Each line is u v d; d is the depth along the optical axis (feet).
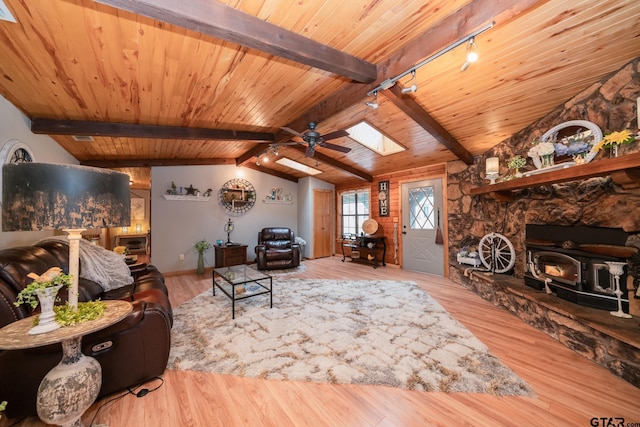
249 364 6.95
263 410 5.38
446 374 6.45
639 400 5.48
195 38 6.02
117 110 9.53
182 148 15.81
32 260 6.18
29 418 5.07
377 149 16.48
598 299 7.63
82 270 8.20
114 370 5.64
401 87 8.85
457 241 15.64
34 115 9.36
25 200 3.86
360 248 21.40
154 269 11.79
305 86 9.04
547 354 7.29
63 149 13.03
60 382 4.20
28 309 5.38
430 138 13.19
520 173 10.85
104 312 4.91
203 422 5.06
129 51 6.26
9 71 6.70
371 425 4.97
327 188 25.04
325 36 6.42
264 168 22.68
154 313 6.20
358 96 8.68
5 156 7.75
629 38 6.47
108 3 4.24
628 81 7.29
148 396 5.80
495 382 6.12
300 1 5.22
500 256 12.45
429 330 8.83
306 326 9.23
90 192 4.22
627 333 6.11
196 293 13.62
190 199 19.20
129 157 16.74
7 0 4.52
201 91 8.66
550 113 9.86
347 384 6.15
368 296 12.59
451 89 9.03
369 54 7.39
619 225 7.59
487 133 11.89
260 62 7.30
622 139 6.74
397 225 19.69
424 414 5.22
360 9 5.61
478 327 9.05
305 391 5.94
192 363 7.02
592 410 5.24
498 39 6.77
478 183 14.21
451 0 5.66
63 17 5.04
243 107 10.33
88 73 7.02
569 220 9.10
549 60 7.35
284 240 21.15
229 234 20.33
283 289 13.85
